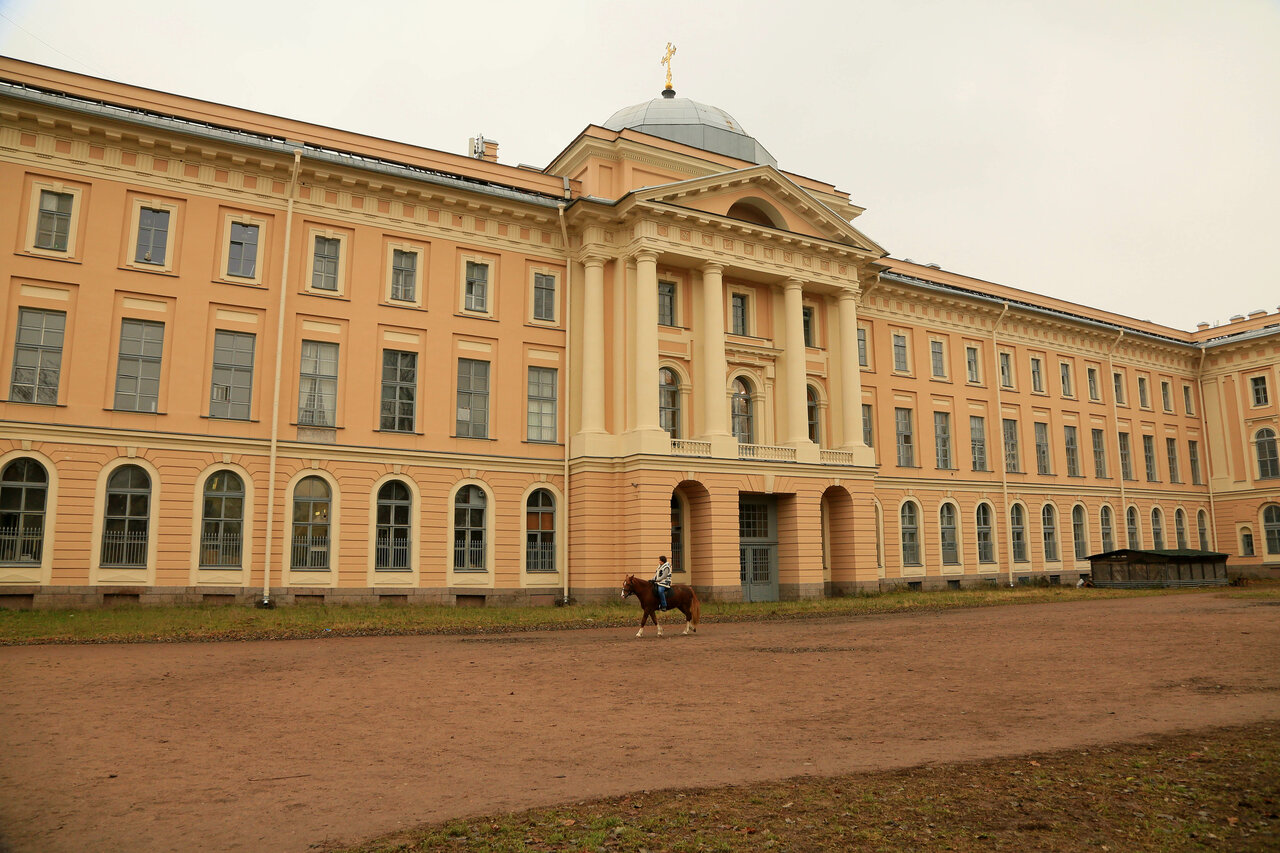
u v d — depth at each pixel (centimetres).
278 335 3144
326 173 3266
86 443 2827
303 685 1455
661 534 3434
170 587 2889
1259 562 5944
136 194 3003
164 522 2906
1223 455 6200
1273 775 848
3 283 2773
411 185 3409
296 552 3109
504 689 1422
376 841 710
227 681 1493
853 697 1334
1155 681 1431
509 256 3638
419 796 834
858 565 4016
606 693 1385
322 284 3288
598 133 3784
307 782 884
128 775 909
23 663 1684
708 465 3597
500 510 3472
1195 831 706
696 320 3884
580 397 3678
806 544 3850
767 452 3822
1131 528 5731
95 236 2920
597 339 3656
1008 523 4972
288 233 3162
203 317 3048
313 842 711
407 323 3397
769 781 865
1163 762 905
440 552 3338
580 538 3503
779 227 4069
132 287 2953
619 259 3725
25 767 941
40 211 2866
